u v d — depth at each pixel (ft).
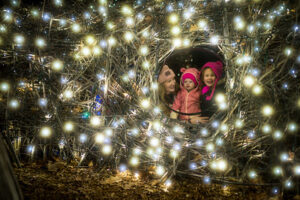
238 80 12.80
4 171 7.04
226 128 12.52
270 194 11.14
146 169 12.55
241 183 11.39
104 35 13.24
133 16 14.44
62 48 13.56
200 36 15.02
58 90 13.23
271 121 12.30
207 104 14.42
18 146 12.31
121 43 13.85
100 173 11.98
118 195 10.41
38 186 10.05
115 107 13.57
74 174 11.62
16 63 14.67
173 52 14.62
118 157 12.72
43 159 12.44
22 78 14.06
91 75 13.69
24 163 11.94
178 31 12.55
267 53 13.88
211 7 14.74
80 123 12.58
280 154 11.63
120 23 14.19
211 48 15.17
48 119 12.88
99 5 16.33
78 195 9.93
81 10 16.80
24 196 9.20
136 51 13.89
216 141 12.35
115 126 12.65
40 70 12.96
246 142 12.86
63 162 12.46
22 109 12.81
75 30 14.02
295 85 13.20
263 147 13.33
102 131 12.65
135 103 13.85
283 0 14.67
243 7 14.28
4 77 13.37
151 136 12.91
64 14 16.61
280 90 13.01
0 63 14.39
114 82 13.73
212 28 15.24
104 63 13.78
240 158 13.10
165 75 14.61
